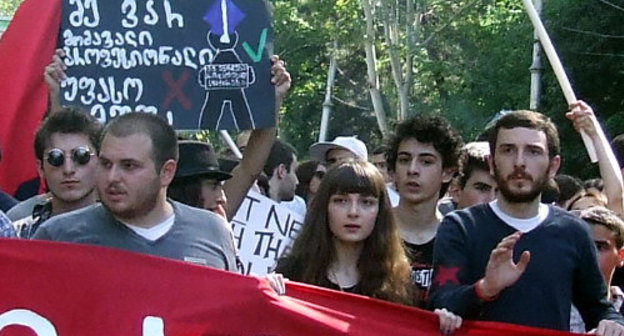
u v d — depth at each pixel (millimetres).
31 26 6805
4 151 6742
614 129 27234
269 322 4680
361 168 5262
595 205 6953
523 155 4867
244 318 4660
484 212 4988
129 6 6332
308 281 5262
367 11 32344
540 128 4898
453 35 33344
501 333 4816
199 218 4875
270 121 6316
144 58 6324
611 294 6535
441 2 33219
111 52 6328
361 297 4793
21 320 4578
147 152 4613
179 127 6301
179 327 4613
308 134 42688
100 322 4586
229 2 6328
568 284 4914
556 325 4859
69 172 5523
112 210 4645
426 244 5980
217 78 6328
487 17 32969
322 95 41719
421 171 5969
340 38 32188
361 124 42781
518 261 4875
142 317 4602
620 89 28062
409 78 33250
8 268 4590
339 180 5234
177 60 6324
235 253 4984
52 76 6285
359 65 41750
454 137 6043
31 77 6777
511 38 30031
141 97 6309
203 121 6305
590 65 27906
